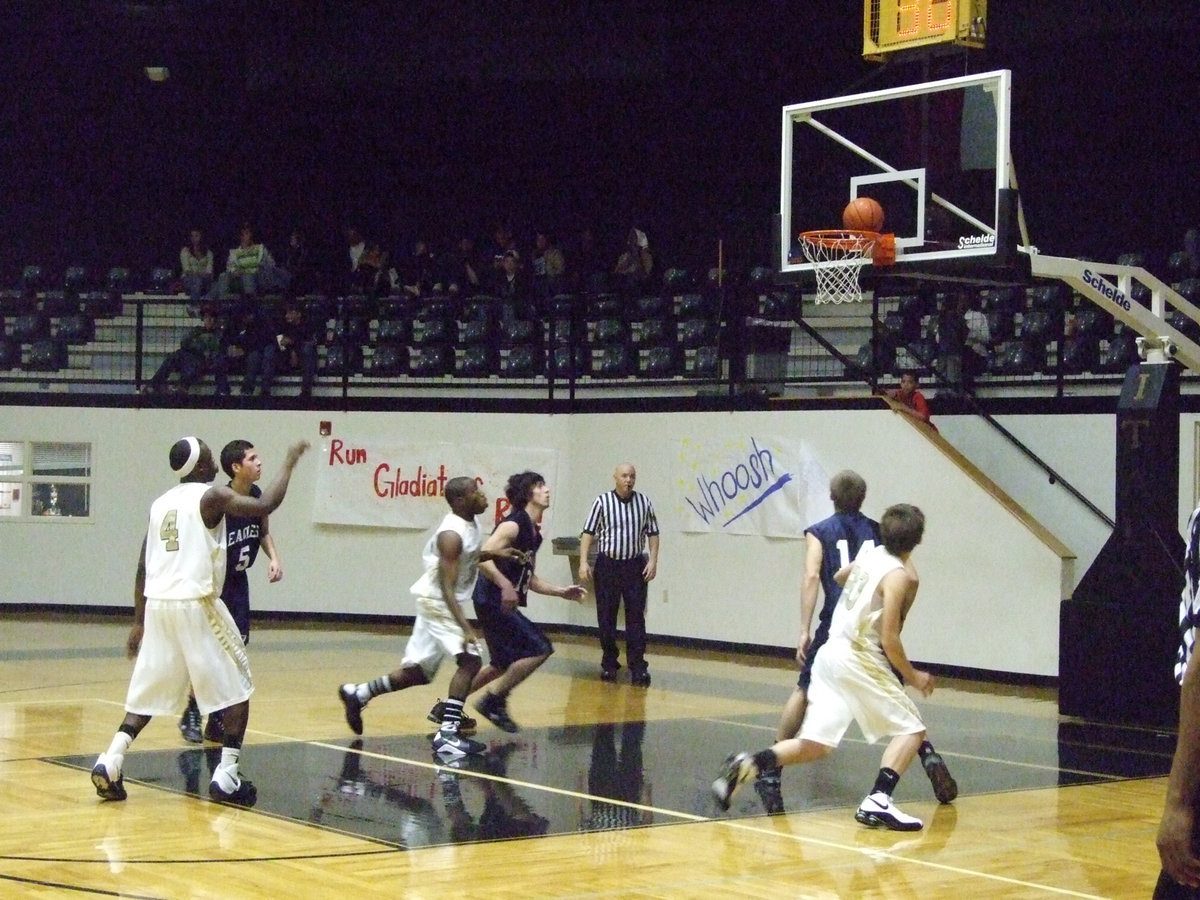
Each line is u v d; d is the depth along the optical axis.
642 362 19.45
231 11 22.67
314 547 19.53
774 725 11.24
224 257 25.33
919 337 17.19
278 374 20.55
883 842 7.36
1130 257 18.19
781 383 16.56
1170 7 17.98
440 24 22.73
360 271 22.77
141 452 19.88
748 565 16.42
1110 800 8.66
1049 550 13.94
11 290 23.59
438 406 19.00
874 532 9.00
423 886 6.23
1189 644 3.44
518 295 21.80
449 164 25.08
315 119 24.91
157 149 25.22
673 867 6.72
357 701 10.16
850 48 21.20
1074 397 15.12
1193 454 14.04
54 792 8.13
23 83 24.39
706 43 22.33
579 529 18.19
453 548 9.59
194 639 7.75
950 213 11.16
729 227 23.67
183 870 6.41
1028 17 19.06
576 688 13.45
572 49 22.52
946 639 14.77
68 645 16.23
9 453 20.12
